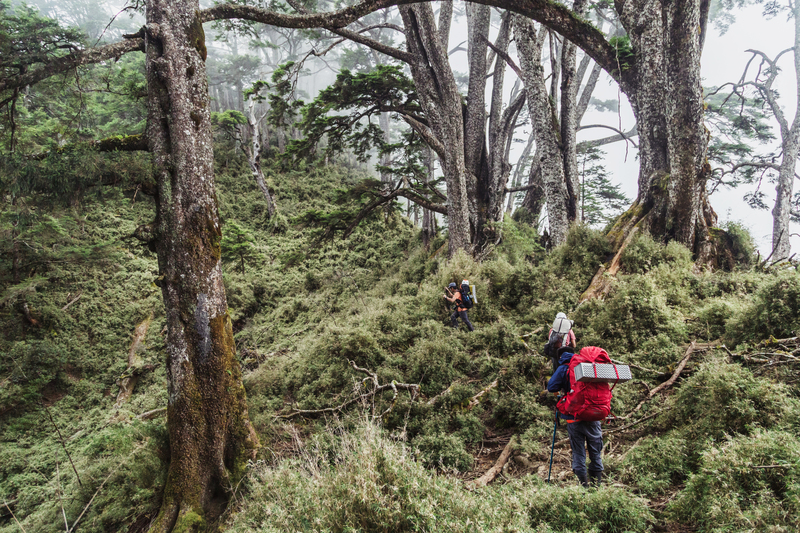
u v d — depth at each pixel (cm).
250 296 1927
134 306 1745
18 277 1384
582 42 1049
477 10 1675
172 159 584
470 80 1748
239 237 2055
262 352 1391
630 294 797
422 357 796
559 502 348
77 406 1318
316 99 1641
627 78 1108
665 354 639
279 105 1672
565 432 565
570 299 951
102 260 1494
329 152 1897
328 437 561
